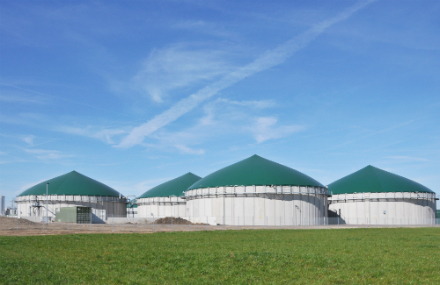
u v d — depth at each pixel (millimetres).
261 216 89250
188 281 21812
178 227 72562
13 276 21828
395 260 28469
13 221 66500
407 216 104562
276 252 32125
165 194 119188
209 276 23141
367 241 42875
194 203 99000
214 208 92562
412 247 36812
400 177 111125
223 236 49344
